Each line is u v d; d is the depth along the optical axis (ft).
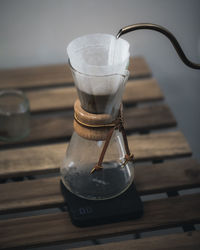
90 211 2.01
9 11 3.67
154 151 2.38
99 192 2.02
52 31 3.57
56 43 3.51
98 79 1.65
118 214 2.00
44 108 2.65
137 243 1.98
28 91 2.86
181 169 2.28
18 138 2.43
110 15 3.67
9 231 2.00
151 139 2.44
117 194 2.05
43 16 3.65
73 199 2.06
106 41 1.74
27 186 2.18
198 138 3.56
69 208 2.02
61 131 2.51
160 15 3.71
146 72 2.99
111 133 1.81
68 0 3.74
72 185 2.04
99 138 1.83
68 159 2.02
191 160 2.34
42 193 2.15
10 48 3.47
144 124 2.56
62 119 2.59
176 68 3.58
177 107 3.57
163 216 2.06
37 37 3.54
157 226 2.04
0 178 2.27
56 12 3.67
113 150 1.95
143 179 2.23
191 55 3.61
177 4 3.77
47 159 2.32
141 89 2.80
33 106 2.66
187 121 3.57
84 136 1.84
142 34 3.63
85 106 1.79
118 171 2.00
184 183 2.21
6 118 2.43
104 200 2.05
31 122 2.55
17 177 2.35
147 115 2.62
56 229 2.01
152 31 3.64
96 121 1.78
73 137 1.99
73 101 2.71
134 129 2.55
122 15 3.67
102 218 1.99
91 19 3.64
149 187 2.19
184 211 2.09
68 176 2.04
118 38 1.62
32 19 3.63
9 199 2.12
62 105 2.68
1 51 3.45
